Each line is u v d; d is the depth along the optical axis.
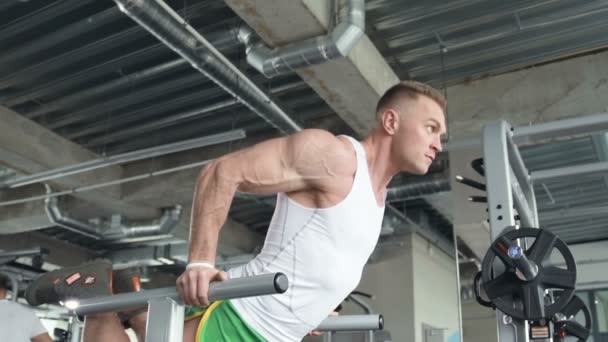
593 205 7.62
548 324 2.17
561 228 8.39
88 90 5.32
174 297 1.18
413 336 7.66
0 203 6.96
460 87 5.26
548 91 4.93
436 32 4.53
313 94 5.29
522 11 4.28
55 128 6.14
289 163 1.27
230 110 5.61
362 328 1.78
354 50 4.10
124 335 1.40
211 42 4.34
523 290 2.15
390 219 7.45
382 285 8.12
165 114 5.75
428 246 8.56
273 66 4.01
